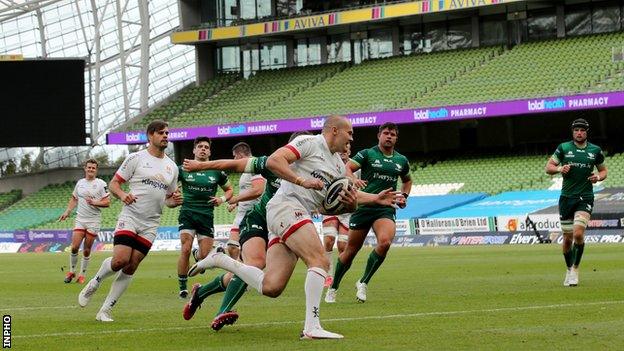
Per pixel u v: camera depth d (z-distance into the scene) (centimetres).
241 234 2189
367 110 10194
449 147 10488
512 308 2466
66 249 9812
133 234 2394
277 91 11200
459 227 8069
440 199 9394
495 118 10181
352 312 2480
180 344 1878
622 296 2756
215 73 12000
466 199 9244
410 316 2331
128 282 2406
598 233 7550
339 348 1753
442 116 9569
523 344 1762
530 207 8688
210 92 11638
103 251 9194
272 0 11444
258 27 11169
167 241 9231
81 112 9825
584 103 8869
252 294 3123
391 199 1991
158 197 2423
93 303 2994
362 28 11269
